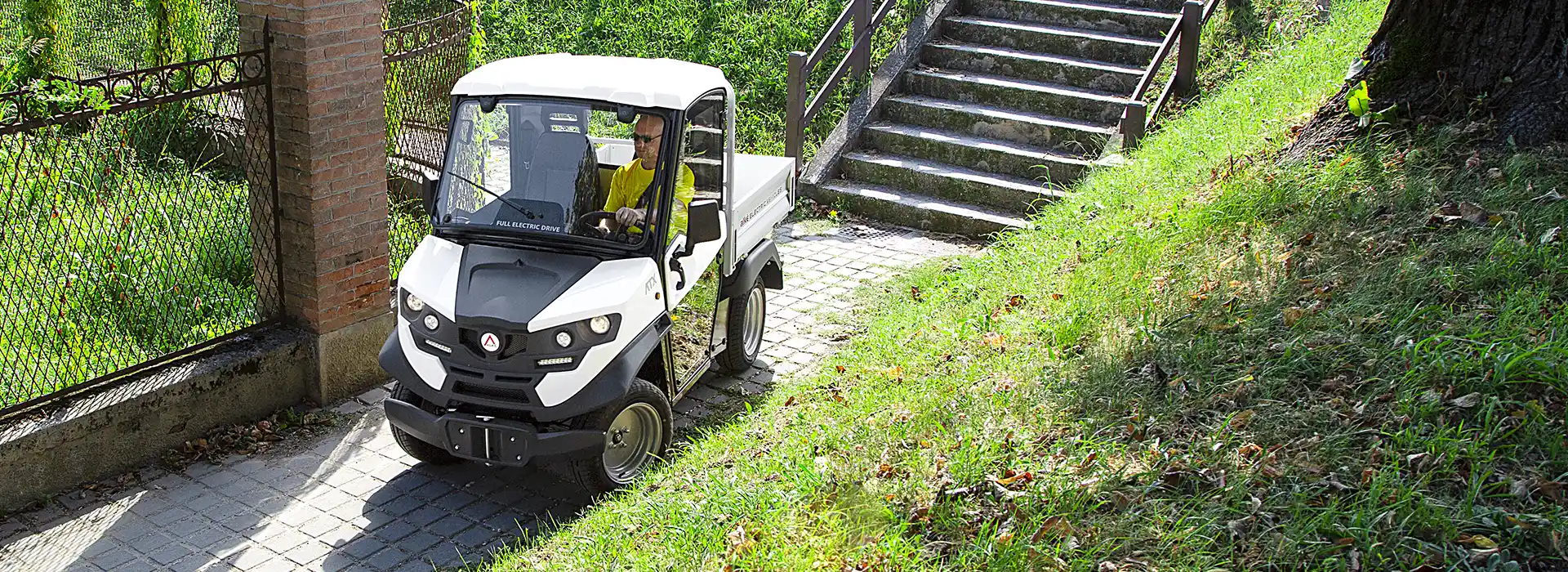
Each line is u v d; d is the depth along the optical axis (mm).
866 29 13078
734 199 7758
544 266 6496
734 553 5359
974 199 11719
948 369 7184
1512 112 7617
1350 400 5625
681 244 6930
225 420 7422
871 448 6172
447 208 6770
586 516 6363
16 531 6289
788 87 12234
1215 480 5242
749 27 14211
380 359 6633
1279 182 7988
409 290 6484
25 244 8078
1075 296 7609
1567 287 6055
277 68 7254
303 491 6789
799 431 6746
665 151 6578
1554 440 4969
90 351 7320
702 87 6895
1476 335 5742
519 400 6277
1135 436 5734
